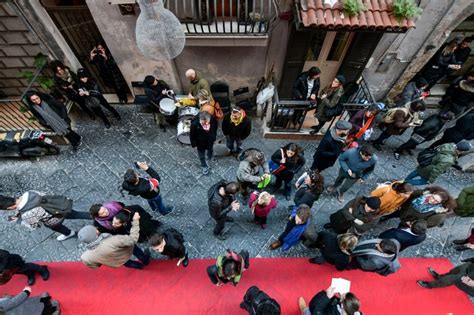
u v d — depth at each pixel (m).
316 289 4.72
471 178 6.16
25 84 6.75
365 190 5.93
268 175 4.52
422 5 5.12
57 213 4.31
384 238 4.12
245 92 6.89
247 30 5.31
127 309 4.49
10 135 5.77
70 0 5.23
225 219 4.77
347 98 6.11
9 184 5.75
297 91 5.66
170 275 4.79
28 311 3.85
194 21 5.25
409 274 4.90
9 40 5.65
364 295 4.69
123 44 5.75
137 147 6.38
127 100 7.15
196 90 5.77
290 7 5.09
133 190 4.34
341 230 4.71
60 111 5.62
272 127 6.43
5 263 3.89
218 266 3.70
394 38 5.63
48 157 6.16
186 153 6.31
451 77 7.39
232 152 6.26
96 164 6.09
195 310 4.49
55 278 4.72
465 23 6.01
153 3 3.09
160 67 6.30
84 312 4.44
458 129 5.40
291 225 4.22
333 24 4.57
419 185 5.56
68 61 6.13
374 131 6.91
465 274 3.99
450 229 5.42
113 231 4.17
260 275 4.82
